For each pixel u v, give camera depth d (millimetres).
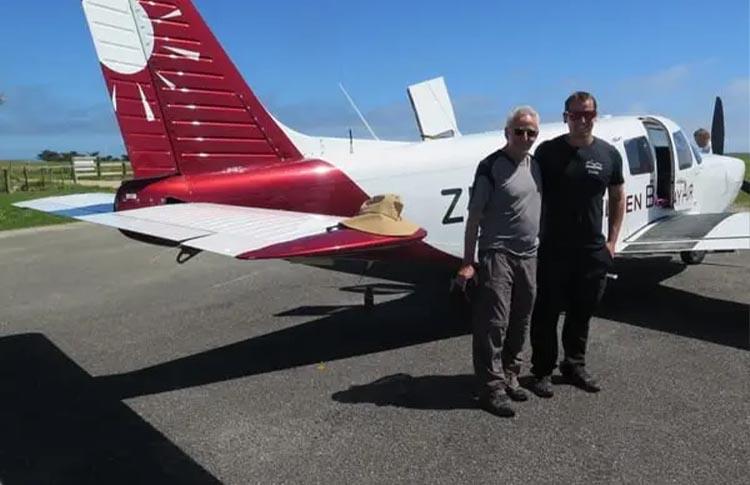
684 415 3662
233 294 7094
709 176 7414
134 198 4820
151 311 6461
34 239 12422
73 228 14117
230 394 4191
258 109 5246
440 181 5613
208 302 6766
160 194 4820
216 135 5086
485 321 3715
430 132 8992
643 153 6449
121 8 4734
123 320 6141
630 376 4270
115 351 5180
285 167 5199
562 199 3783
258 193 5055
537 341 4004
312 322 5828
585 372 4102
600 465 3141
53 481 3129
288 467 3221
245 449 3422
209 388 4309
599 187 3768
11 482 3121
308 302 6574
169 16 4895
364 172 5375
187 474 3178
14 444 3539
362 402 3988
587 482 2992
